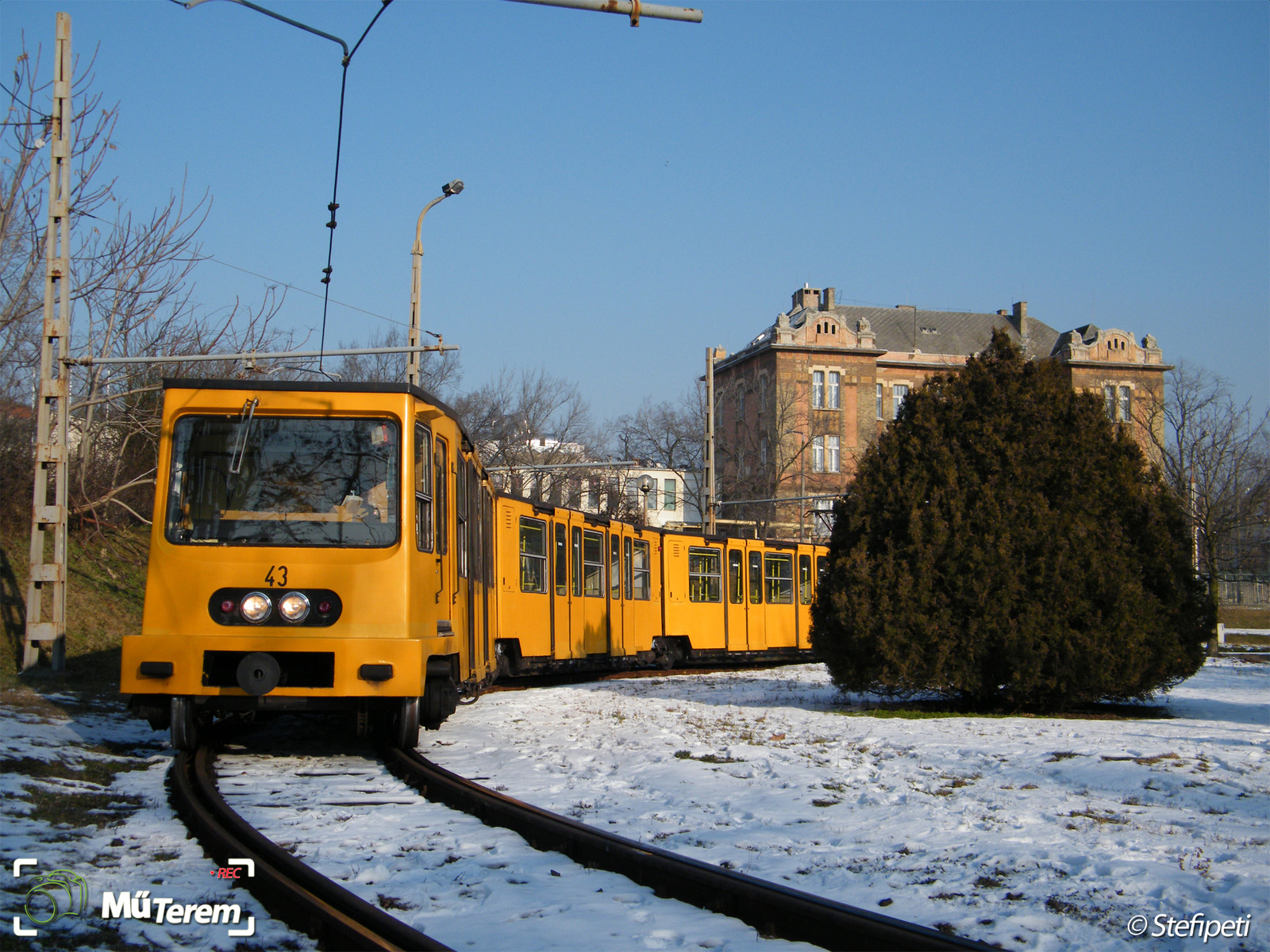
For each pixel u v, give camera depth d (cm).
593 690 1884
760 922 521
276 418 959
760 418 6088
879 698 1770
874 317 6669
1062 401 1571
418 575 964
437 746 1112
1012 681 1485
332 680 925
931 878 609
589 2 767
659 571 2595
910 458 1583
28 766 870
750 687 2027
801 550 3162
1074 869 630
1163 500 1549
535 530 1961
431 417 1029
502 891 566
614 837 639
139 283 2164
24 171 1947
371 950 451
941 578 1509
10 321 1950
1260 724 1417
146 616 917
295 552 929
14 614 1845
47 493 2083
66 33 1653
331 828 709
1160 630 1495
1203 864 645
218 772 913
